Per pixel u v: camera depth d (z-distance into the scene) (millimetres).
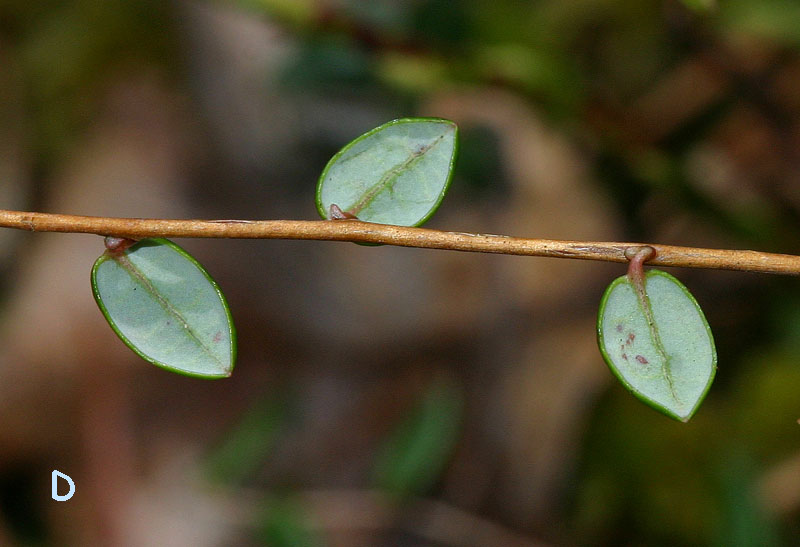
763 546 185
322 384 282
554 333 269
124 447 294
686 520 219
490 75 200
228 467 221
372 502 224
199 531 276
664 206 247
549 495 249
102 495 288
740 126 248
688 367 144
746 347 233
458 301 280
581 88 203
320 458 271
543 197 275
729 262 145
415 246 146
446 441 207
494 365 271
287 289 291
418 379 278
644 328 145
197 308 146
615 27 266
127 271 146
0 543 284
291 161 294
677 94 252
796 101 234
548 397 261
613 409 241
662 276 145
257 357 290
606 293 145
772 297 223
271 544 206
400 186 148
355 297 285
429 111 267
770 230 219
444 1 208
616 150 214
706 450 225
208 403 292
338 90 235
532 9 263
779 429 221
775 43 230
